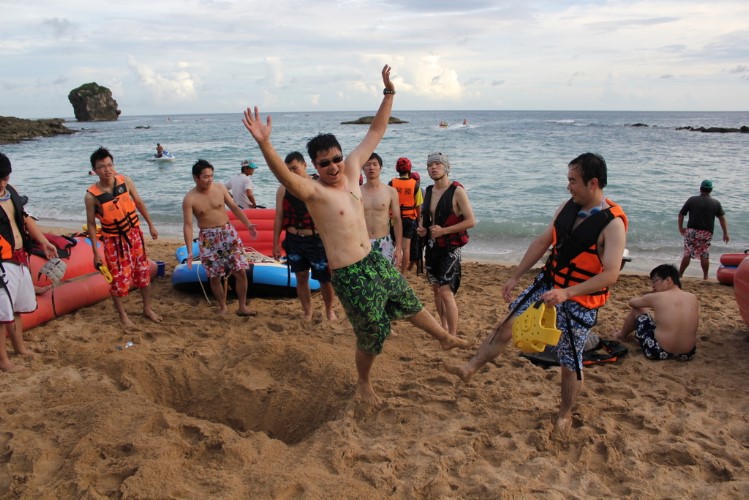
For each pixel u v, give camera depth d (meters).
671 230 12.96
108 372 4.81
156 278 8.16
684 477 3.33
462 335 5.76
